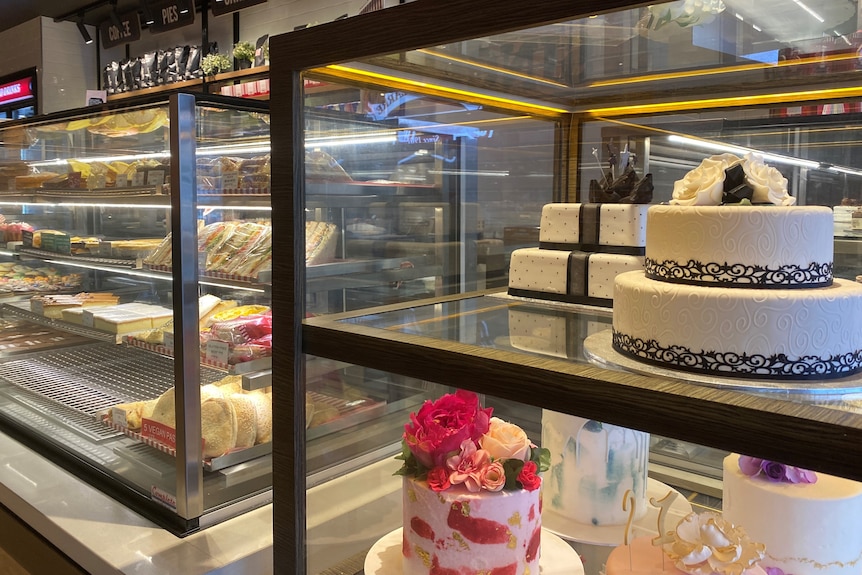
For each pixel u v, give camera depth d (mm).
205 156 1729
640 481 984
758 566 858
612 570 875
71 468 2061
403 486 1054
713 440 703
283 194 1109
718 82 1348
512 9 838
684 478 940
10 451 2221
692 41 1175
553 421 1046
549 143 1570
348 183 1223
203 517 1711
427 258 1439
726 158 993
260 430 1848
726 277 854
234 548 1608
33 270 2564
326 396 1107
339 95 1157
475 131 1555
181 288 1641
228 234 1892
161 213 1970
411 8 940
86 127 2131
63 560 1702
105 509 1807
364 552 1105
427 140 1443
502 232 1596
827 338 776
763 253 836
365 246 1265
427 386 1081
